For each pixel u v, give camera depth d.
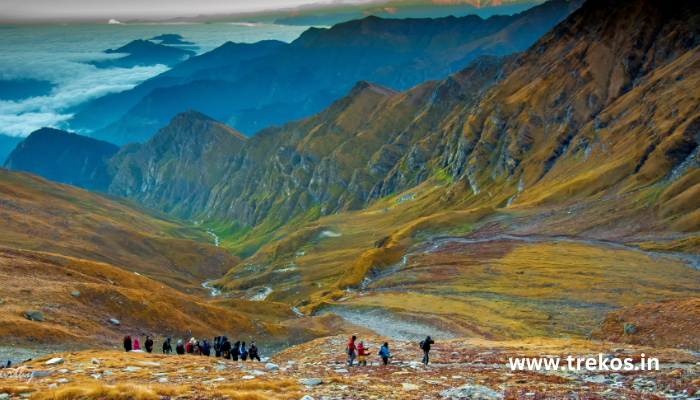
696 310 52.97
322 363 43.06
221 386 25.48
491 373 33.31
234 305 151.38
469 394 24.98
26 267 84.88
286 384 26.61
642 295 137.75
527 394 25.11
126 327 75.56
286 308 162.75
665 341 49.81
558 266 180.62
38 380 26.69
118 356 38.22
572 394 25.00
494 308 136.62
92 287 81.19
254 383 25.75
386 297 163.50
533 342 54.72
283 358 61.50
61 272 90.25
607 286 149.75
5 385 23.66
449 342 59.56
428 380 30.47
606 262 178.00
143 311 82.81
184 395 22.22
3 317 57.97
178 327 84.69
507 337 105.44
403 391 26.23
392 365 39.25
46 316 64.88
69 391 21.45
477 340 60.84
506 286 163.75
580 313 126.50
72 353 39.56
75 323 67.25
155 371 31.59
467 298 153.62
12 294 68.31
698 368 30.75
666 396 23.86
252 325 105.38
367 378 31.28
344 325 126.38
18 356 49.91
